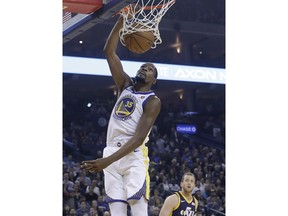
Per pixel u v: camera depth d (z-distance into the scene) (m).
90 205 10.95
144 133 3.24
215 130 15.25
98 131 14.22
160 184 12.12
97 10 4.69
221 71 14.84
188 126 15.08
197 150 14.16
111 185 3.32
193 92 15.45
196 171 13.23
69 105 14.23
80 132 13.95
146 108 3.32
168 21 14.41
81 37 13.53
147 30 3.58
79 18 5.00
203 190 12.62
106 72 13.44
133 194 3.25
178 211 4.81
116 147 3.33
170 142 14.28
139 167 3.31
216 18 15.01
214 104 15.58
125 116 3.34
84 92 14.43
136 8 4.16
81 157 13.25
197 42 14.90
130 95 3.39
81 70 13.24
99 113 14.38
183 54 14.69
